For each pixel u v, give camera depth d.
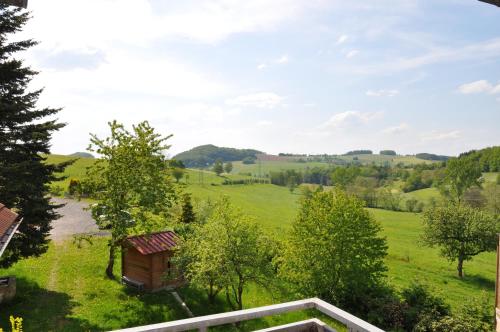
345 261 28.95
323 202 31.61
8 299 20.23
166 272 25.06
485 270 51.28
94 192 24.80
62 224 39.06
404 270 47.47
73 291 23.00
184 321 4.61
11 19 20.41
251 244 23.16
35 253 21.88
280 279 32.06
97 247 31.59
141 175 24.77
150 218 25.48
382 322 27.91
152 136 25.66
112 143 25.16
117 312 21.22
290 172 160.88
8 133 20.39
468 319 26.48
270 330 5.25
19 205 20.91
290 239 31.02
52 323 18.75
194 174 143.00
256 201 99.06
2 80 20.50
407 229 76.38
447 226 48.66
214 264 22.50
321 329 5.44
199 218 36.59
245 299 27.61
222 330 21.80
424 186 128.38
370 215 31.03
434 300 28.97
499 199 77.50
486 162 127.44
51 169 22.28
